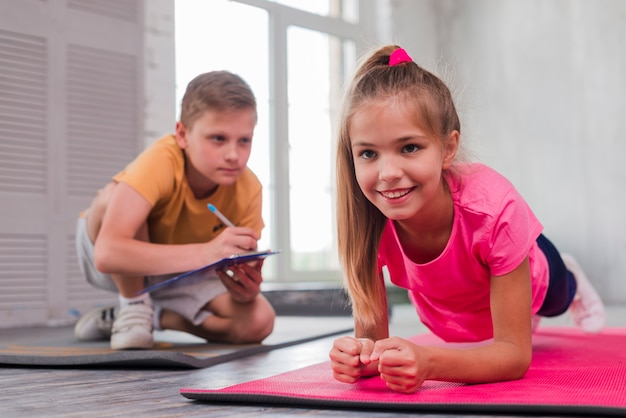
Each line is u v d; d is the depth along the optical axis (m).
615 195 5.25
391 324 3.28
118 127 3.87
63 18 3.67
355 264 1.41
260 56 5.03
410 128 1.20
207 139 1.92
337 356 1.22
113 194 1.94
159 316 2.23
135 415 1.12
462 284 1.49
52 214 3.60
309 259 5.28
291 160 5.20
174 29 4.20
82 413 1.14
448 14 6.15
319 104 5.42
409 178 1.21
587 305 2.31
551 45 5.61
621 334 2.32
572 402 1.04
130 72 3.93
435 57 6.15
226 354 1.84
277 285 4.78
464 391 1.18
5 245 3.44
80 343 2.23
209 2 4.60
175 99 4.18
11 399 1.29
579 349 1.89
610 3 5.32
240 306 2.11
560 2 5.56
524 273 1.35
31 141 3.55
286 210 5.12
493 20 5.91
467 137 1.45
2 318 3.41
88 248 2.20
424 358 1.14
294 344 2.27
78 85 3.72
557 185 5.53
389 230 1.45
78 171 3.71
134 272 1.87
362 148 1.23
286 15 5.18
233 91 1.91
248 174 2.19
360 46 5.73
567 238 5.46
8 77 3.48
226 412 1.13
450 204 1.37
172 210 2.04
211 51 4.61
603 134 5.32
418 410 1.08
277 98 5.11
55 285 3.59
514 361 1.28
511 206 1.34
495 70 5.89
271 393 1.18
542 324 3.30
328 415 1.08
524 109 5.73
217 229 2.13
